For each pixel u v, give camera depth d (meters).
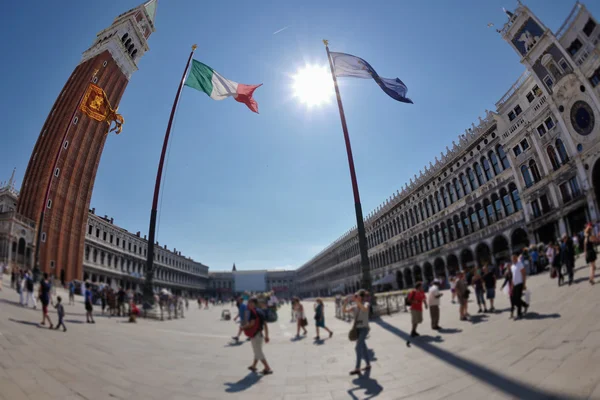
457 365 8.51
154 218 27.62
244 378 9.34
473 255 42.03
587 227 15.07
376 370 9.22
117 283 72.88
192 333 19.48
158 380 8.74
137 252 82.75
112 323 20.31
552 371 6.78
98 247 66.38
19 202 56.66
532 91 33.66
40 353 9.30
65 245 55.94
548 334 9.38
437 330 13.73
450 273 46.19
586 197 28.17
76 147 59.91
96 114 36.28
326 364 10.59
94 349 11.52
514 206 36.72
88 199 62.44
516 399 5.96
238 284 141.75
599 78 26.70
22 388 6.54
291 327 23.12
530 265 27.39
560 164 30.97
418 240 54.09
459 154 44.22
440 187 48.75
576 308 11.48
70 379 7.67
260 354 9.85
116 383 8.02
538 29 31.09
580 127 28.62
